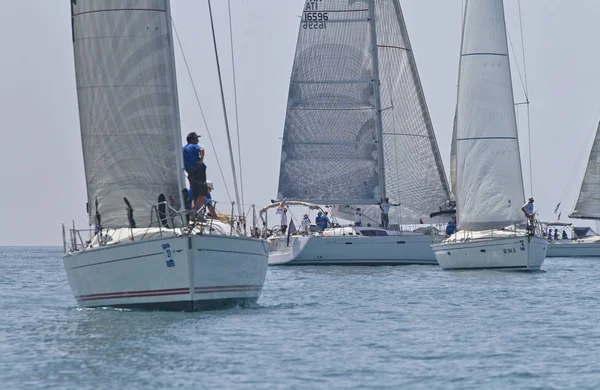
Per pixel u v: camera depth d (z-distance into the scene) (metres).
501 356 79.44
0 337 87.88
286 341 85.00
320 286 144.88
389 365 75.38
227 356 77.94
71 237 104.25
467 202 176.75
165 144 101.81
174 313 97.38
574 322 99.62
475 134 176.12
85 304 103.81
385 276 165.50
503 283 147.25
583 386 68.94
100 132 102.94
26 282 169.50
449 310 110.19
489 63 176.12
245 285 102.81
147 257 96.88
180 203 101.44
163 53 102.19
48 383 69.25
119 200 102.56
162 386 67.94
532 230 167.88
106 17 102.12
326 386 68.25
